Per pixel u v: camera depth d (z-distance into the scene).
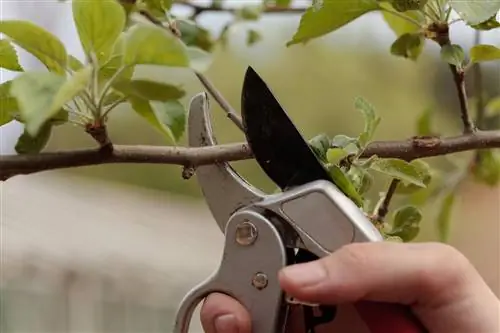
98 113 0.49
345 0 0.64
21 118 0.50
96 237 2.31
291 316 0.59
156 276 2.22
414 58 0.79
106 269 2.17
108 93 0.50
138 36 0.44
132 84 0.47
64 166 0.50
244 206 0.57
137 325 2.16
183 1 0.93
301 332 0.59
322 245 0.52
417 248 0.50
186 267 2.30
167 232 2.52
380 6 0.66
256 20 0.93
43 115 0.42
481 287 0.51
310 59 1.68
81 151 0.51
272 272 0.54
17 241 2.11
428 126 0.88
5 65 0.53
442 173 0.88
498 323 0.49
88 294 2.12
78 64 0.50
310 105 1.67
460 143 0.68
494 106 0.88
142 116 0.49
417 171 0.65
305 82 1.69
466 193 1.01
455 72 0.68
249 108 0.55
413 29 0.81
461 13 0.59
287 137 0.55
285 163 0.56
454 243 1.12
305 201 0.53
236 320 0.54
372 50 1.50
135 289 2.17
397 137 1.44
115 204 2.63
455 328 0.50
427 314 0.51
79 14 0.47
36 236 2.18
